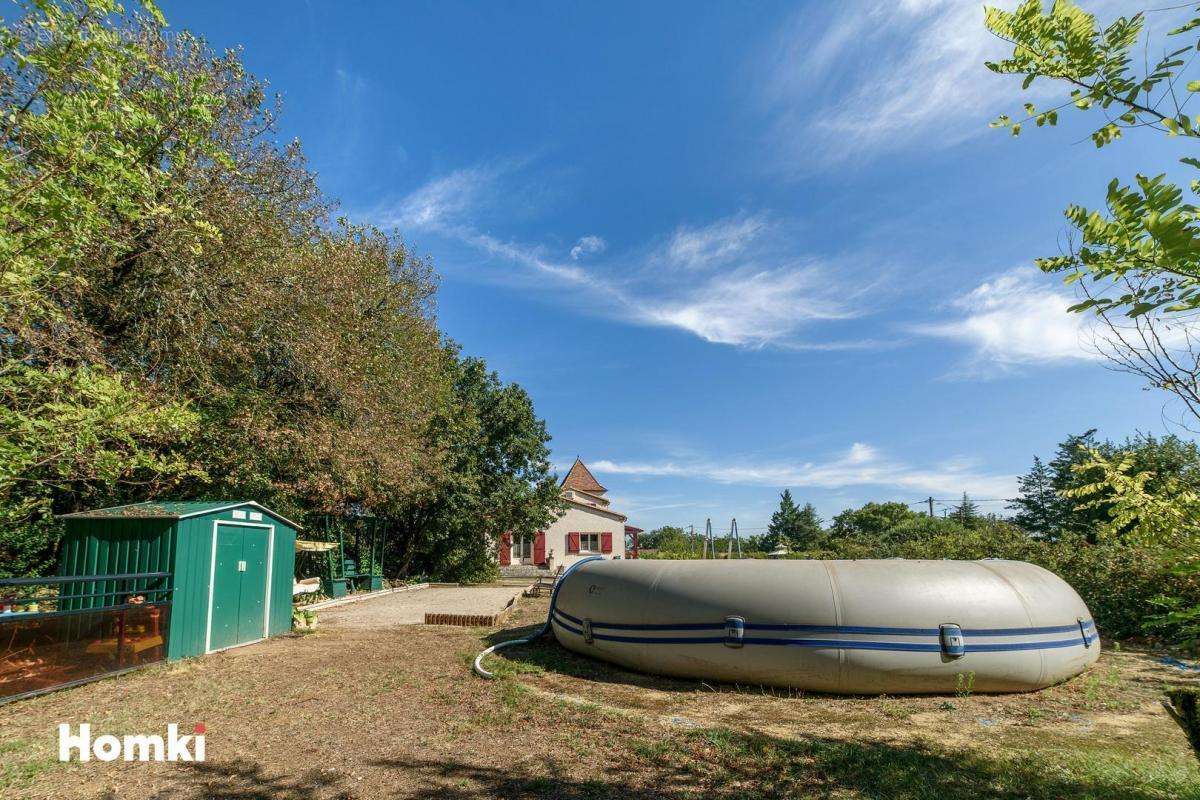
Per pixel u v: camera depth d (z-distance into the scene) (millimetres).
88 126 4781
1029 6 2195
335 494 16141
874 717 6082
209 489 13695
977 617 6770
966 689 6676
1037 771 4613
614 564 9109
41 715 6027
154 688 7082
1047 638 6934
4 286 4750
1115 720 5973
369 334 18469
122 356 11359
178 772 4676
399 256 22531
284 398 14867
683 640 7480
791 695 6871
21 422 5996
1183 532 3102
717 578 7633
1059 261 2334
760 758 4926
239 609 9875
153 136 6121
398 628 12086
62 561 9016
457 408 24656
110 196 5242
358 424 16312
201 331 12312
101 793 4305
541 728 5730
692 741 5332
